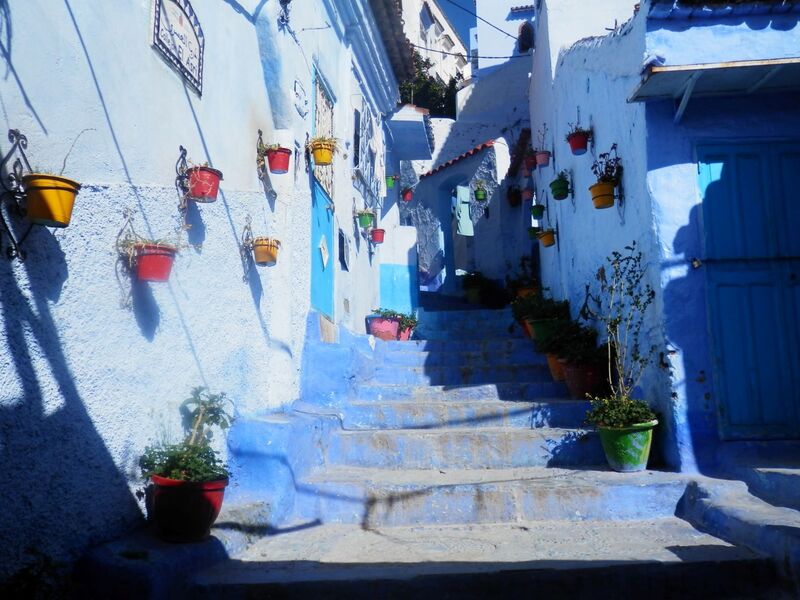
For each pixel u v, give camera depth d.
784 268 4.96
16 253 2.75
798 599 3.27
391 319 9.52
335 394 6.27
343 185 8.27
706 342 4.92
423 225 17.14
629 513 4.58
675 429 4.88
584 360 6.40
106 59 3.44
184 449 3.65
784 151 5.08
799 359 4.86
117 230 3.48
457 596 3.40
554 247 9.76
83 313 3.18
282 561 3.70
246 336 5.00
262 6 5.52
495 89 17.23
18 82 2.80
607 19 9.35
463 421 6.08
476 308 13.19
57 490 2.96
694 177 5.07
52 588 2.81
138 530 3.53
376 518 4.59
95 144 3.31
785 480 4.14
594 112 6.69
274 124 5.80
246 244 5.04
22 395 2.77
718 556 3.60
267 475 4.54
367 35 8.95
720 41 4.66
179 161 4.14
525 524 4.49
